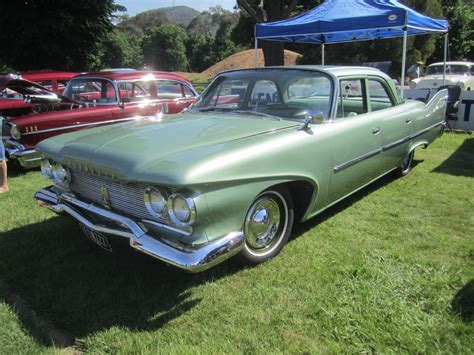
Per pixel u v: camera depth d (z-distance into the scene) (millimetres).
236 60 36656
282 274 2971
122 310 2604
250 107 3760
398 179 5262
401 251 3307
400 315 2457
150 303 2672
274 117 3520
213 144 2783
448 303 2566
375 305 2549
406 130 4723
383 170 4504
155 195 2447
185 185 2291
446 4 36594
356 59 29719
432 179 5250
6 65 16688
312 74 3691
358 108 3984
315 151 3217
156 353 2205
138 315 2555
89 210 2891
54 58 16766
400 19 7059
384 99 4504
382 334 2307
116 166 2564
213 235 2494
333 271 2998
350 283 2795
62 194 3193
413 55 28844
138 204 2604
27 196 4855
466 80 15180
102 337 2352
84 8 16703
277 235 3197
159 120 3607
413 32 9125
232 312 2566
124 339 2342
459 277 2830
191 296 2734
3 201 4676
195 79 33438
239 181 2578
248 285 2854
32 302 2713
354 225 3822
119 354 2211
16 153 5707
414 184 5035
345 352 2215
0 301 2732
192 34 80688
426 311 2525
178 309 2607
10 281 2986
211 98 4098
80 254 3354
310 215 3445
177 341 2320
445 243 3447
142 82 6965
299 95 3617
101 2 17047
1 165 5004
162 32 72938
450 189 4844
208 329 2414
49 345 2322
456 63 16828
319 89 3623
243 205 2641
